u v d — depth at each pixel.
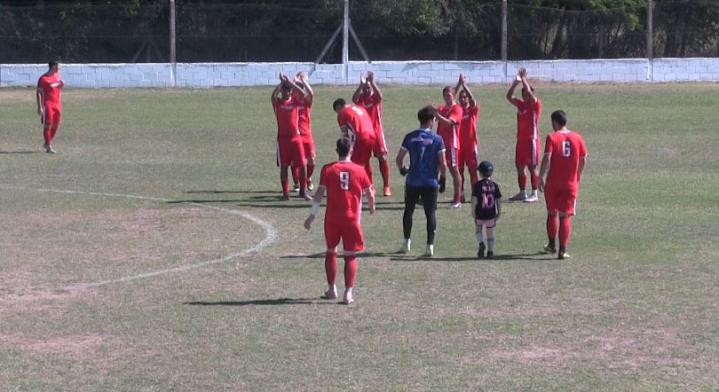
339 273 35.72
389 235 42.69
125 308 31.20
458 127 49.81
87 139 77.19
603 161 65.88
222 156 69.31
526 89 50.56
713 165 64.25
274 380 24.53
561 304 31.38
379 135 52.50
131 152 71.06
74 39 123.06
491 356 26.30
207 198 52.97
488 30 126.88
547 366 25.47
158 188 56.38
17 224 45.50
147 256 38.84
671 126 82.38
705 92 103.50
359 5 125.12
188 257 38.66
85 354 26.69
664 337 27.84
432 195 38.53
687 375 24.77
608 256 38.28
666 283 33.91
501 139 75.88
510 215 47.38
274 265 37.12
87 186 56.94
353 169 31.41
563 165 37.53
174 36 112.75
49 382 24.52
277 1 129.38
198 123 85.12
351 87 109.44
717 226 44.00
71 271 36.31
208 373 25.08
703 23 125.88
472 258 38.16
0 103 97.62
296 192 54.91
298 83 52.12
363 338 27.94
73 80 110.12
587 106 95.31
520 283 34.09
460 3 126.81
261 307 31.22
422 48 127.12
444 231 43.56
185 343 27.56
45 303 31.89
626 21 124.31
